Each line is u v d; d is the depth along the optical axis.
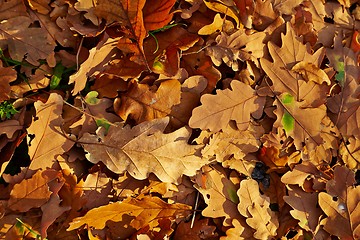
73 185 0.73
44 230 0.70
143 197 0.74
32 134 0.74
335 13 0.84
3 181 0.73
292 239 0.78
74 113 0.74
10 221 0.71
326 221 0.78
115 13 0.73
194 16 0.78
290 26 0.79
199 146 0.75
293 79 0.78
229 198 0.77
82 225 0.73
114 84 0.75
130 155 0.73
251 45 0.78
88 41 0.76
